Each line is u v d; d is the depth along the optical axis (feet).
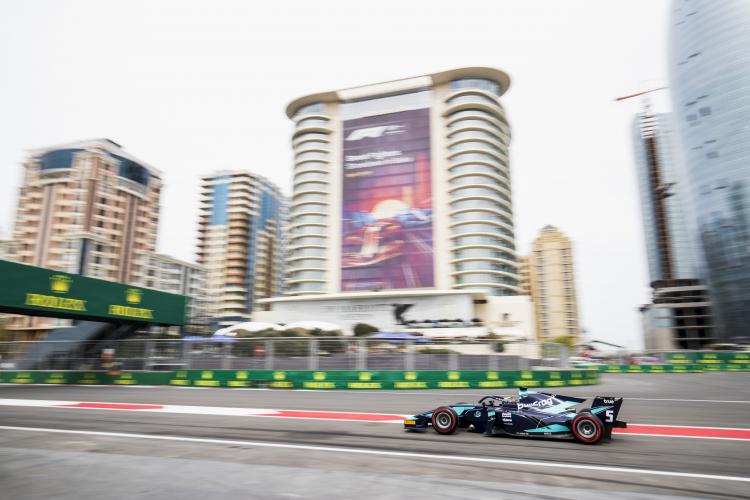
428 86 278.67
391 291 253.03
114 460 23.61
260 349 71.36
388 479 20.01
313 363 69.62
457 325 219.82
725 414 41.14
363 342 69.87
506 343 72.84
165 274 325.83
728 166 340.18
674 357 143.74
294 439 29.55
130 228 286.25
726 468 22.03
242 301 396.78
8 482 19.69
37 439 29.60
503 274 242.99
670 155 587.68
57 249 256.93
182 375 73.41
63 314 82.53
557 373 74.79
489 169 258.78
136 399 54.60
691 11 382.42
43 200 266.77
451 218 254.47
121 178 283.79
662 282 426.51
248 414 41.68
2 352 82.48
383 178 272.51
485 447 26.99
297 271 273.13
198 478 20.18
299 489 18.56
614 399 29.04
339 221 275.18
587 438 27.71
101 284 89.51
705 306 387.96
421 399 54.34
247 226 413.59
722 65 354.33
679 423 35.99
